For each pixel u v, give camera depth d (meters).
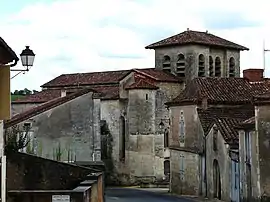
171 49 65.38
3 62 16.42
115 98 62.56
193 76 63.91
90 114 39.41
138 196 44.31
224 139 37.25
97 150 39.19
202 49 64.75
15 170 22.05
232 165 35.84
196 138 44.06
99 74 69.19
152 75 62.62
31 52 20.00
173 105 47.72
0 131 16.75
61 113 38.56
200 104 44.41
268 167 31.03
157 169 60.84
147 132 60.75
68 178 22.20
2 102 15.66
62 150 38.25
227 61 67.25
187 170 45.03
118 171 61.88
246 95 46.34
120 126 62.53
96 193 20.80
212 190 40.34
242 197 33.47
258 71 49.28
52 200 17.14
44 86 70.25
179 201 39.25
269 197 30.95
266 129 31.12
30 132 37.16
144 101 60.91
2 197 16.64
